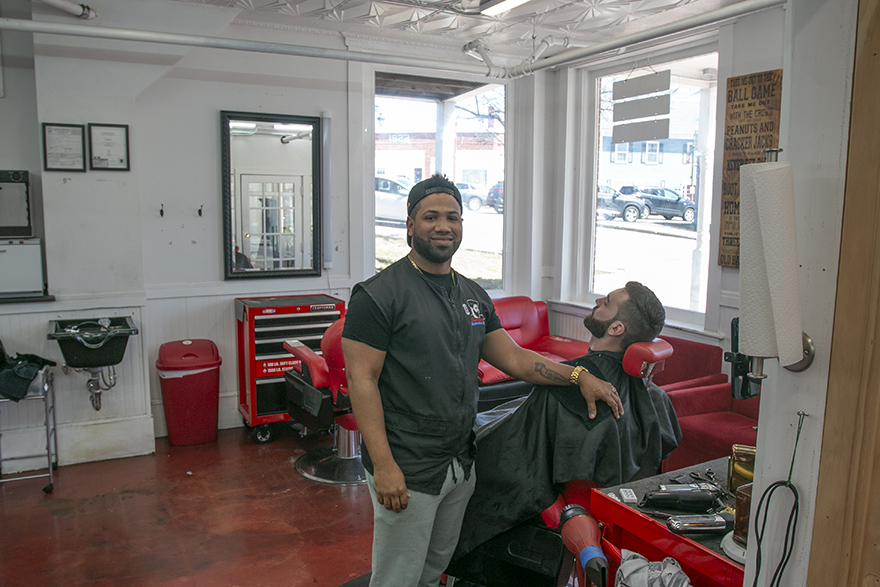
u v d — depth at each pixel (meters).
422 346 1.61
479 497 1.79
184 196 4.04
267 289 4.32
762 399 1.24
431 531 1.72
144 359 3.82
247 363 3.96
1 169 3.65
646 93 4.36
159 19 3.57
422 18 3.93
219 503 3.19
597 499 1.56
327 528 2.95
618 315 1.75
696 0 3.48
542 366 1.72
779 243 1.05
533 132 4.95
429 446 1.62
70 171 3.54
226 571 2.58
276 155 4.23
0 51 3.59
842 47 1.05
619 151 4.65
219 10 3.69
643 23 3.97
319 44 4.25
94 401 3.59
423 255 1.63
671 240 4.24
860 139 1.02
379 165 4.64
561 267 5.05
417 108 4.72
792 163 1.14
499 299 4.72
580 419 1.66
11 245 3.47
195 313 4.14
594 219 4.95
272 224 4.27
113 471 3.59
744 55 3.52
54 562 2.63
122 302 3.72
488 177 5.08
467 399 1.67
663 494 1.46
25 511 3.09
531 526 1.78
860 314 1.03
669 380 3.81
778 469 1.21
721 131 3.67
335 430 3.67
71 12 3.30
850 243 1.04
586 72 4.85
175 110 3.96
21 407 3.58
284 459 3.78
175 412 3.93
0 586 2.46
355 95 4.42
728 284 3.70
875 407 1.02
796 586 1.18
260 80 4.14
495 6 3.33
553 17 3.90
